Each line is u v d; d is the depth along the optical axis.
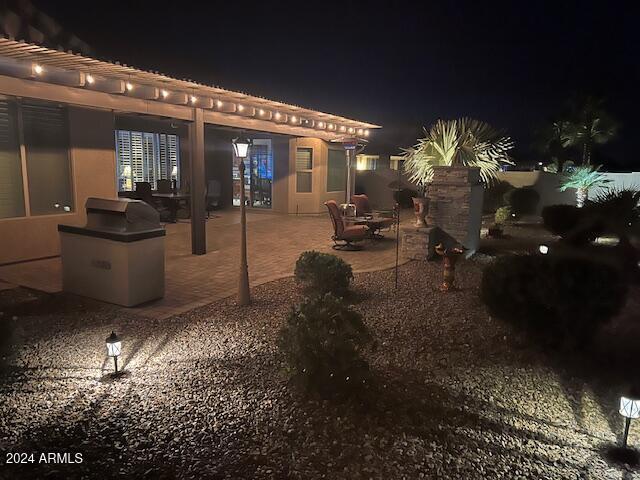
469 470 3.08
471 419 3.73
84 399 3.94
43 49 5.98
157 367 4.61
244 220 6.59
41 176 9.38
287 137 17.61
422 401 3.98
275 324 5.91
